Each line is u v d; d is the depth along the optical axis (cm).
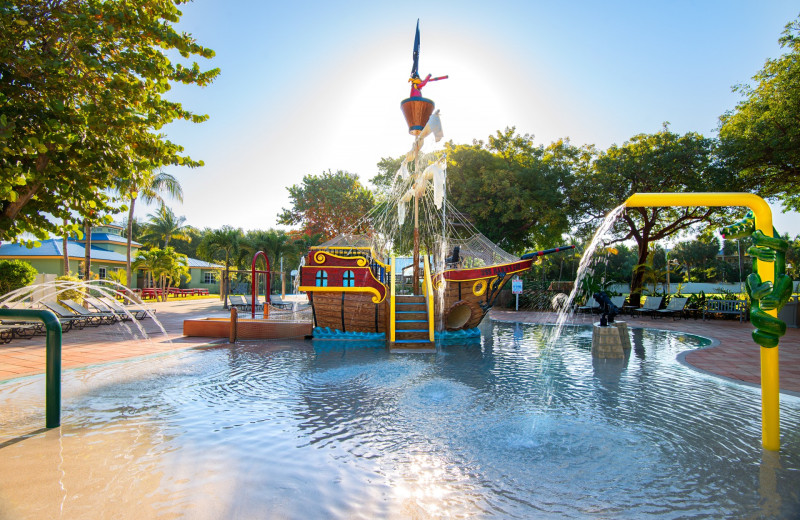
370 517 311
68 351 988
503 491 352
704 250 5425
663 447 445
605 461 411
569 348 1141
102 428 494
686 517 315
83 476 372
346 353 1038
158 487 353
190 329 1262
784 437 472
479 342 1264
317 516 311
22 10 516
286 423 518
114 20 541
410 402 612
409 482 367
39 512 313
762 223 414
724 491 354
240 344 1173
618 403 610
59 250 3231
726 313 1802
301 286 1257
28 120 523
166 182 2709
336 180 3881
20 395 632
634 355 1014
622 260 4594
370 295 1261
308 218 3866
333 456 420
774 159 1584
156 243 4903
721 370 810
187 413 554
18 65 494
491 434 484
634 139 2183
